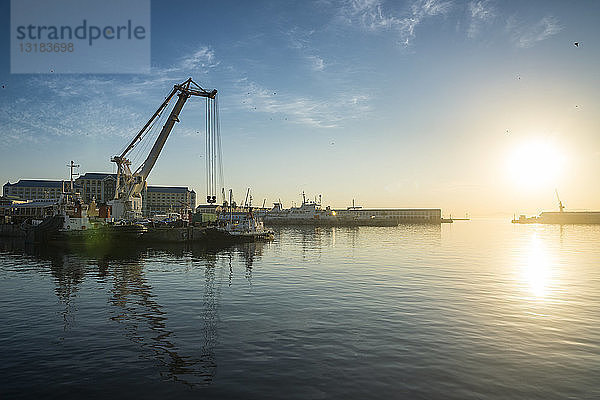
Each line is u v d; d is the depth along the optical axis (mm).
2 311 22109
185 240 74625
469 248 69875
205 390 12172
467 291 28109
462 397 11727
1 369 13719
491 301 24844
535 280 33344
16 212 109312
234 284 30938
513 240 97562
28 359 14664
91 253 56781
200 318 20516
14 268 40469
